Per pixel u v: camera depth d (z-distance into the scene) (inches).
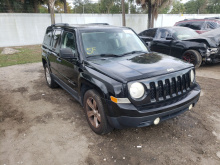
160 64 115.6
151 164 97.6
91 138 120.0
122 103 97.1
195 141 114.7
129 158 102.0
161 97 104.7
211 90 194.7
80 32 141.3
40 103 176.6
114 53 137.1
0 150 111.0
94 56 131.5
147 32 352.5
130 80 96.6
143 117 95.5
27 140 119.8
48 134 125.9
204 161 98.7
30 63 363.9
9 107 170.1
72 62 138.6
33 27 672.4
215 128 127.3
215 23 399.5
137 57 131.2
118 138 119.3
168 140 116.3
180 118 141.1
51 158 103.5
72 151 108.6
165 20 879.1
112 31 152.7
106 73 105.8
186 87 116.1
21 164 99.7
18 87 224.8
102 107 109.2
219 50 255.8
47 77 218.5
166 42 298.5
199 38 262.1
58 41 170.4
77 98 144.8
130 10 916.0
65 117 148.3
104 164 98.4
